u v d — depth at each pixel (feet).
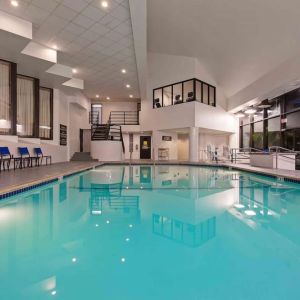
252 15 28.25
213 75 48.44
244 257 7.59
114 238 9.14
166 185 21.72
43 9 20.20
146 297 5.50
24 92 31.99
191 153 45.88
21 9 20.11
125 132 56.54
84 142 53.36
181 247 8.31
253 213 12.71
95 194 17.58
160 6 32.53
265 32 29.53
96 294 5.60
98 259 7.41
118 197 16.62
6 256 7.57
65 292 5.67
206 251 7.95
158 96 52.47
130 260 7.33
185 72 47.29
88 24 22.61
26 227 10.41
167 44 44.73
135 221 11.29
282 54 30.94
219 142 60.18
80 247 8.32
